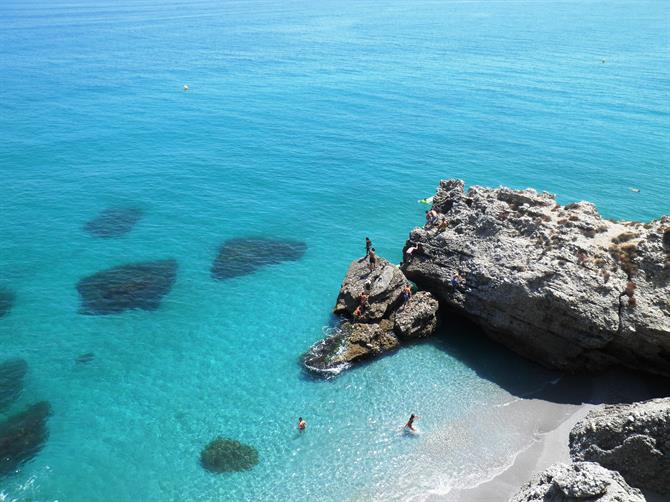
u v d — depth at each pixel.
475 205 47.75
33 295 49.72
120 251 57.81
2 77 130.25
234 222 65.12
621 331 36.94
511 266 40.97
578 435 29.31
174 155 86.00
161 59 158.25
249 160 84.62
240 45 184.38
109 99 115.62
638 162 81.38
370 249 48.56
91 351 42.88
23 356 42.09
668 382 37.56
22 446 33.88
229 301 49.72
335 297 50.34
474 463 32.19
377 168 81.81
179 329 45.75
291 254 58.25
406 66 148.88
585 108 107.62
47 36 198.00
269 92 123.62
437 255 46.28
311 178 78.31
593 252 39.66
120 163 82.12
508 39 193.38
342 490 30.86
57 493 30.80
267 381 39.88
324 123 102.31
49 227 62.34
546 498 23.58
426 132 96.88
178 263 55.94
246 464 32.81
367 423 35.72
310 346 43.59
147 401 37.94
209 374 40.62
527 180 75.94
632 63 146.38
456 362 41.22
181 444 34.38
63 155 84.25
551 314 38.50
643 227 41.09
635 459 26.12
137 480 31.78
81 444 34.25
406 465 32.31
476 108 110.12
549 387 38.44
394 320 43.84
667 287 37.25
